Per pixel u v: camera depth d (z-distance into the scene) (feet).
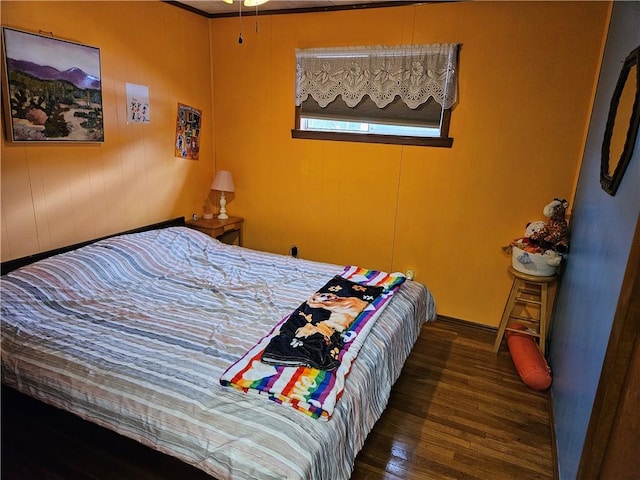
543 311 9.03
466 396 8.08
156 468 5.90
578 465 4.99
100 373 5.47
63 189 8.71
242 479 4.22
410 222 11.14
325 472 4.50
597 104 8.06
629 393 3.99
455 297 11.12
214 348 6.05
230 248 10.86
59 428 6.61
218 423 4.65
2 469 5.87
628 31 6.21
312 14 10.89
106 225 9.82
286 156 12.22
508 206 10.02
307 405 4.85
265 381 5.18
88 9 8.68
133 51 9.85
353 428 5.22
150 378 5.34
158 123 10.88
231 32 11.96
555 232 8.77
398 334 7.16
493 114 9.68
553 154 9.36
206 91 12.49
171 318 7.01
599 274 5.65
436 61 9.85
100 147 9.39
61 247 8.84
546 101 9.17
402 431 7.06
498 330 9.84
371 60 10.44
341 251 12.24
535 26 8.93
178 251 10.00
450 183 10.45
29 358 5.85
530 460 6.54
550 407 7.70
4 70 7.31
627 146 4.90
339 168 11.62
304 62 11.19
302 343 5.89
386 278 8.79
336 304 7.31
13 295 7.03
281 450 4.30
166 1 10.56
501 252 10.34
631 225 4.44
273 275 9.16
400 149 10.76
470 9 9.39
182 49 11.32
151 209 11.08
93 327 6.61
